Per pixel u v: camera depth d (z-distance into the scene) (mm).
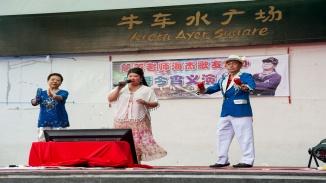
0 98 8953
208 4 8398
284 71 8164
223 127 6070
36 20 8883
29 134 8836
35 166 4988
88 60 8789
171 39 8445
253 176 4344
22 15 8922
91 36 8711
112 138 4938
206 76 8391
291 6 8117
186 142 8391
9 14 9102
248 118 5965
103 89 8711
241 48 8312
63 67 8852
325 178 4250
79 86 8773
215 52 8383
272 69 8203
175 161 8383
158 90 8516
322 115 8047
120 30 8641
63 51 8766
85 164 4895
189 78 8445
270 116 8164
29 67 8945
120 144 4891
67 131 5039
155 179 4406
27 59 8961
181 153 8391
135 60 8641
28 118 8867
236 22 8273
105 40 8664
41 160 5051
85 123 8703
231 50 8344
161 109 8500
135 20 8602
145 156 6105
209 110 8375
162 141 8453
